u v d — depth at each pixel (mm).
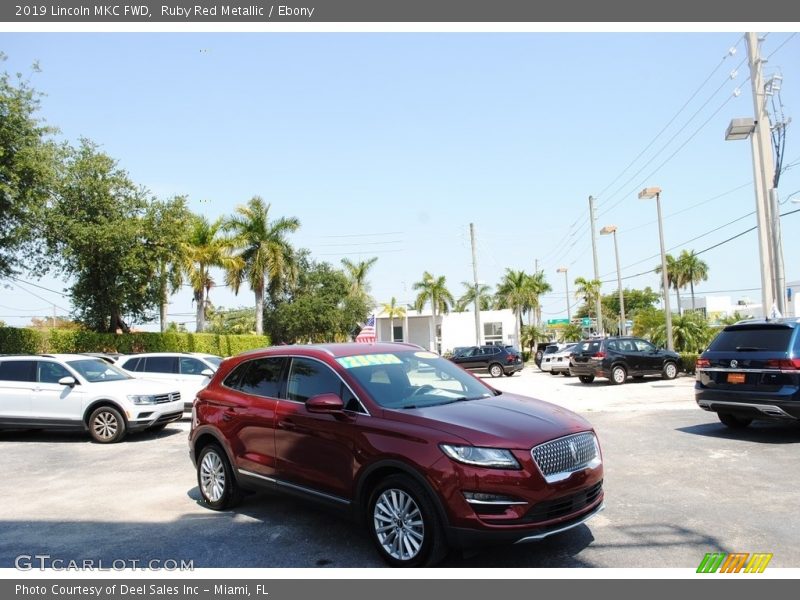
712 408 9898
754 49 17109
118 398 11367
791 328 9148
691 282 74188
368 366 5734
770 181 16922
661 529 5473
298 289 54469
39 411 11539
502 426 4750
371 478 5043
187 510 6613
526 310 61969
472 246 46219
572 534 5410
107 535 5832
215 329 54719
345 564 4918
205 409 6734
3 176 19328
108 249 25297
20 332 22547
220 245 36594
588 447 4996
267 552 5250
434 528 4535
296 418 5648
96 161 26156
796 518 5680
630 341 22438
